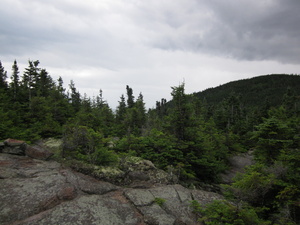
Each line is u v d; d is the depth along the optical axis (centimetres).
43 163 906
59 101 2702
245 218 537
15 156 927
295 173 787
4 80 3303
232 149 2483
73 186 695
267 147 1141
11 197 569
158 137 1487
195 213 643
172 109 1490
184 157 1318
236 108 4978
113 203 635
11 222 474
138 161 1110
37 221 471
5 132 1388
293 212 673
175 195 776
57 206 549
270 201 769
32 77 2812
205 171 1420
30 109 2211
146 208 638
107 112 3278
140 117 2991
